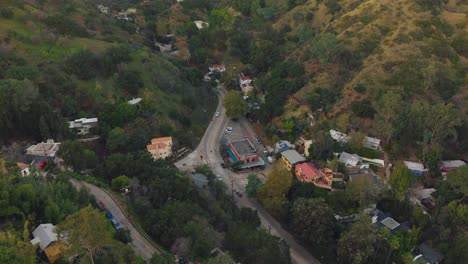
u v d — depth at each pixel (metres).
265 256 88.94
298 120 148.62
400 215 111.62
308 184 120.62
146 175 111.00
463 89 143.12
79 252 64.12
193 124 161.62
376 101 138.00
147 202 98.44
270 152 146.50
